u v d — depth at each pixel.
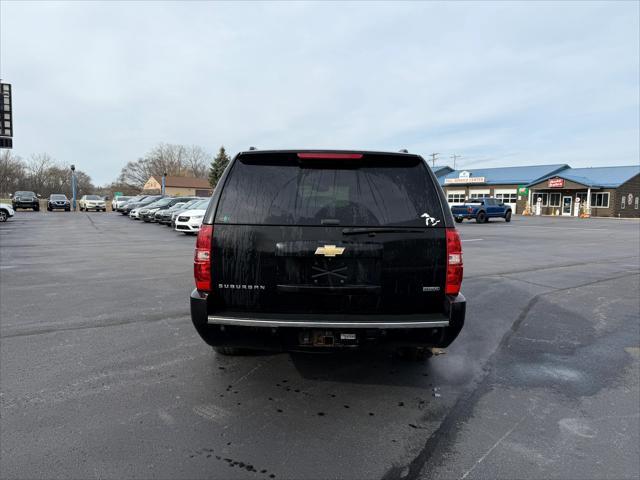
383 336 3.14
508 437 2.93
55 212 39.56
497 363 4.27
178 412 3.20
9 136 34.34
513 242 16.64
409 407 3.34
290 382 3.75
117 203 44.00
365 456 2.69
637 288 7.87
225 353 4.30
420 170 3.33
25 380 3.69
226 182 3.32
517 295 7.21
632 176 43.75
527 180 49.53
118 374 3.84
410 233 3.19
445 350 4.61
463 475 2.51
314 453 2.71
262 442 2.83
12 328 5.06
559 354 4.53
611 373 4.05
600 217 42.66
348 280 3.18
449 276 3.20
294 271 3.18
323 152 3.26
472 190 54.84
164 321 5.40
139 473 2.48
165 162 115.31
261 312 3.22
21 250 12.58
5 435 2.86
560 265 10.61
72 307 6.02
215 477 2.46
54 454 2.65
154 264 9.96
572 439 2.92
